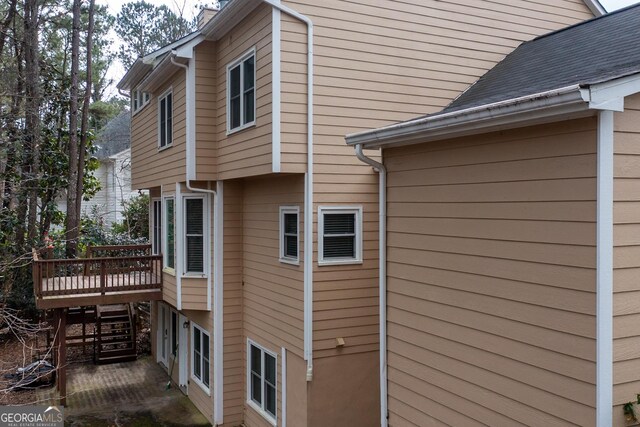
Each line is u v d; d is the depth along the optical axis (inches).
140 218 1007.6
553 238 161.6
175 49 410.3
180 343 523.8
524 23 407.5
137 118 609.3
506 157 178.4
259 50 346.6
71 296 475.8
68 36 949.2
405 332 227.3
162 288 501.7
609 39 246.7
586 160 151.0
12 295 663.8
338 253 351.9
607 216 146.9
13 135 703.1
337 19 345.4
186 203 447.8
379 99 357.1
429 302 213.5
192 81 417.4
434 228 211.0
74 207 706.2
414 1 369.7
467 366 194.7
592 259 149.4
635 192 151.7
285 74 330.6
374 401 357.7
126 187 1221.1
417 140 212.8
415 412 221.0
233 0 344.5
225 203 436.1
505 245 178.9
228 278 438.6
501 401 180.1
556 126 160.2
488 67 392.8
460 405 197.8
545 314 164.4
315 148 338.6
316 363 341.1
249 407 426.9
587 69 199.9
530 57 323.0
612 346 148.0
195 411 470.6
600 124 146.3
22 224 706.2
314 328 341.1
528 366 170.1
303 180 344.2
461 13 385.1
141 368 595.2
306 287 339.9
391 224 236.8
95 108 921.5
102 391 519.2
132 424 438.6
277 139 328.8
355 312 353.4
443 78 378.0
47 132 756.6
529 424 169.5
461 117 177.9
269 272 394.9
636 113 151.9
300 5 335.6
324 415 342.3
